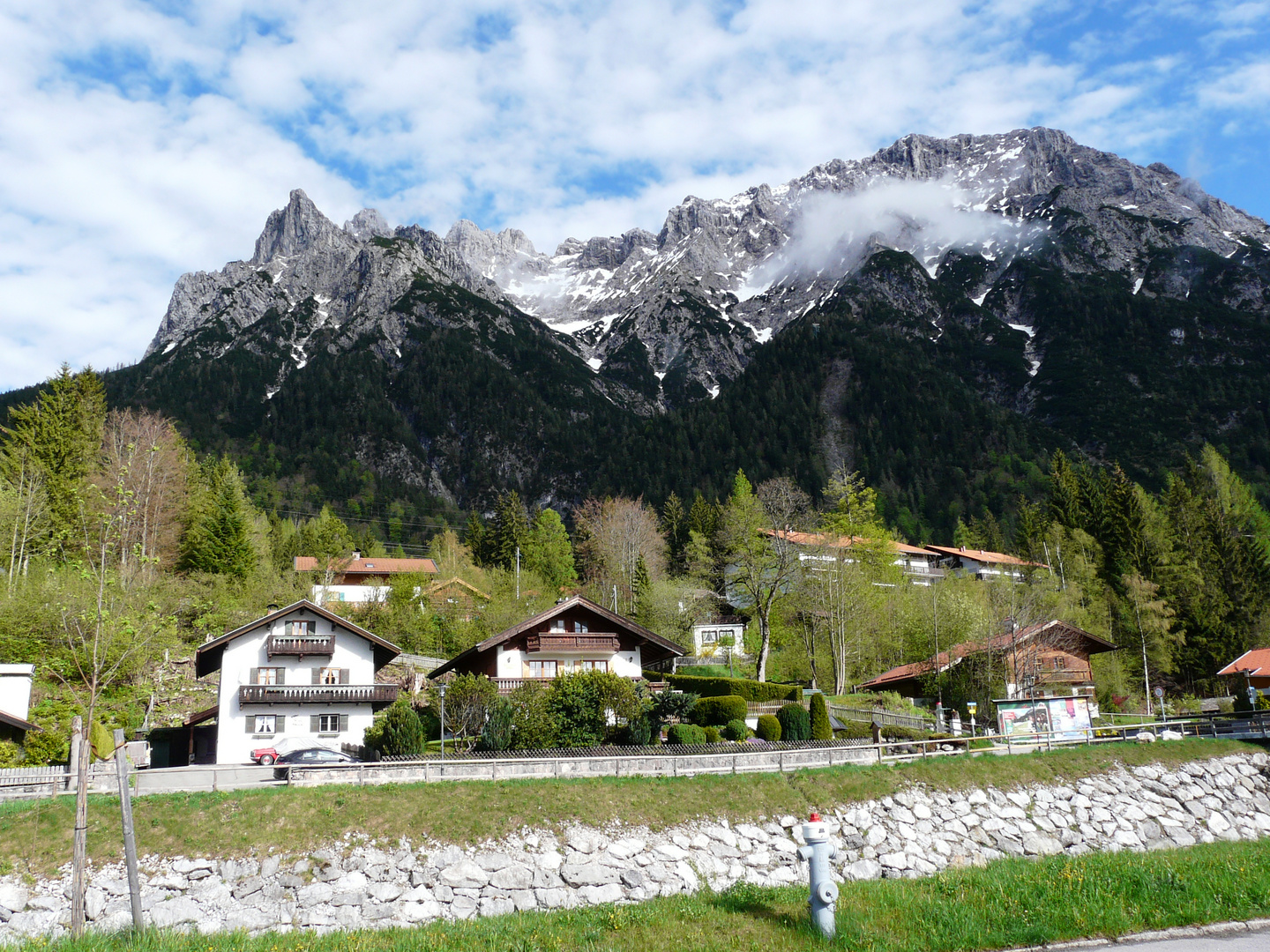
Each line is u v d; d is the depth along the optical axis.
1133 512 96.75
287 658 52.84
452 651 83.00
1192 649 82.00
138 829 30.61
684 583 88.62
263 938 19.69
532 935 18.58
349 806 32.84
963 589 79.19
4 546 59.31
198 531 81.19
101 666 25.66
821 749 41.31
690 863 33.28
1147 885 20.91
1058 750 44.47
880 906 20.03
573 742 44.94
